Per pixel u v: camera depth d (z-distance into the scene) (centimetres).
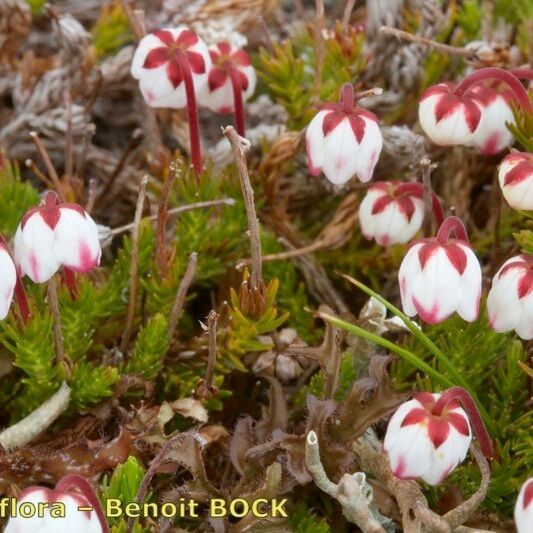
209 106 15
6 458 13
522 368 14
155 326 14
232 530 13
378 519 13
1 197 15
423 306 13
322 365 14
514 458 14
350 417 13
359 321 14
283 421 14
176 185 15
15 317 14
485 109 14
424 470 12
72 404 14
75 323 14
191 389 14
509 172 13
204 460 14
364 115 14
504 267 13
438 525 13
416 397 12
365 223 14
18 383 14
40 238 13
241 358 15
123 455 13
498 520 13
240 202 15
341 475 13
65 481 12
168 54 15
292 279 15
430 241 13
